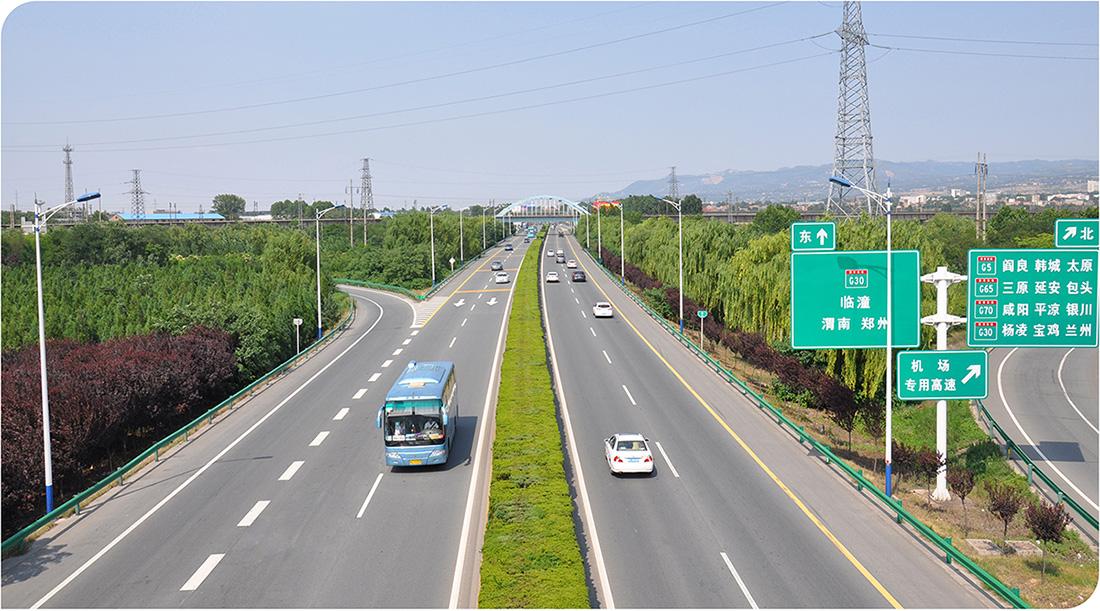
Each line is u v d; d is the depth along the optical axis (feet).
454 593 61.05
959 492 89.20
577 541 70.28
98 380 106.01
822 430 127.85
